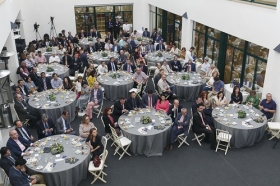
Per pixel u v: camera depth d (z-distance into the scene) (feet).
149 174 25.85
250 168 26.45
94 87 35.78
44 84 39.63
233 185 24.36
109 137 30.42
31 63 47.44
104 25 73.51
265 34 33.09
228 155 28.32
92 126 28.27
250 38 35.88
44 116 28.14
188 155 28.48
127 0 70.90
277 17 30.89
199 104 30.50
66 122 29.27
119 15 73.10
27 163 22.97
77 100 36.29
